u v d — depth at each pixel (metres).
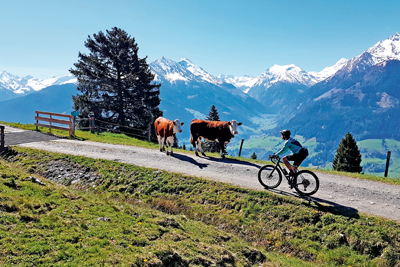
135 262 5.96
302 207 10.96
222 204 11.98
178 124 17.95
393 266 8.45
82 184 14.55
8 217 6.91
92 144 21.55
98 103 38.91
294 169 11.52
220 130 18.75
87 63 39.59
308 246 9.56
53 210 7.92
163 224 8.54
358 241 9.27
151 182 14.05
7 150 18.44
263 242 9.94
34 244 5.98
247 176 14.69
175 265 6.45
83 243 6.39
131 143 24.25
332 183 13.88
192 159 18.11
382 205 11.20
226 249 8.08
